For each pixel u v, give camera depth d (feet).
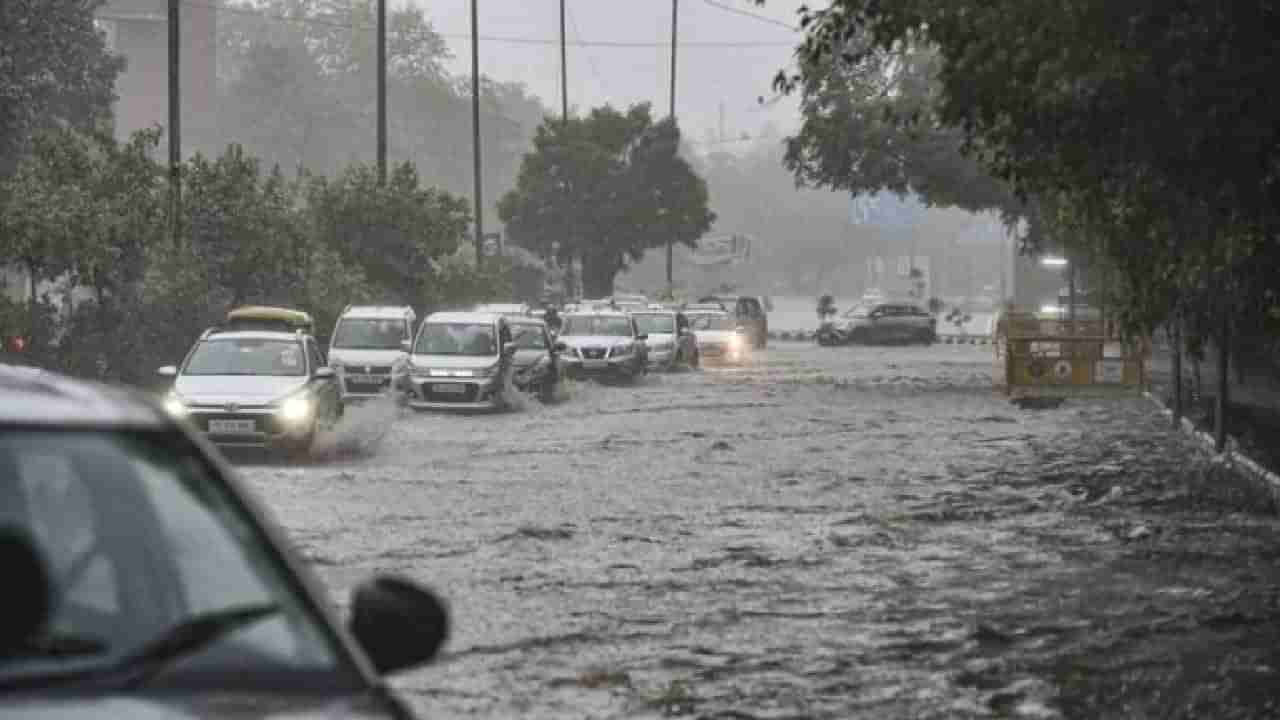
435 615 39.99
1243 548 146.61
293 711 36.65
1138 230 137.90
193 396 213.66
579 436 257.14
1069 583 128.67
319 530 152.97
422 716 86.12
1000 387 381.81
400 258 413.39
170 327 294.05
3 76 437.17
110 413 40.91
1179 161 121.39
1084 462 219.41
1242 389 228.63
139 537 38.63
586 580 127.85
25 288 384.88
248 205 324.60
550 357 336.49
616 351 395.75
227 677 37.19
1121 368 303.89
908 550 144.97
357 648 39.27
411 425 274.16
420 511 167.22
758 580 128.77
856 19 123.34
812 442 249.14
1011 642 106.73
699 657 101.14
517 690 92.27
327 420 230.68
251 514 40.88
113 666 36.52
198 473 40.93
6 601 35.29
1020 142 123.65
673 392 366.84
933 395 354.13
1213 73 111.96
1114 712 89.20
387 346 314.55
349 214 410.52
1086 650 104.22
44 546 37.40
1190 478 200.23
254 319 290.76
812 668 98.58
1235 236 131.44
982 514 169.27
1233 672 98.43
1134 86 112.88
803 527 158.81
